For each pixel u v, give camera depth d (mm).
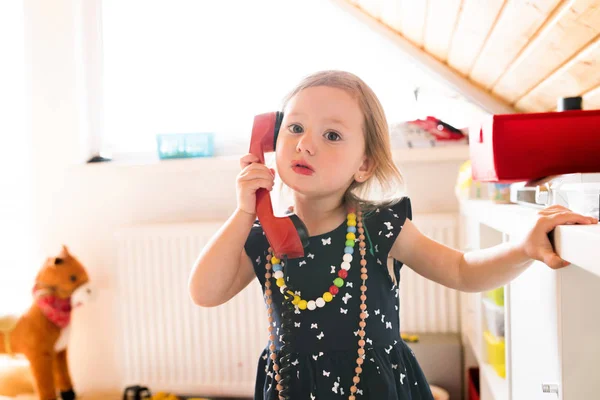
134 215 2531
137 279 2393
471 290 1006
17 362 2500
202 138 2461
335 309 1013
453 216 2207
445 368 2105
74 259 2320
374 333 1008
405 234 1081
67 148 2541
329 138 987
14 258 2600
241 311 2340
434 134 2293
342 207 1083
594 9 878
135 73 2572
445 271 1043
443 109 2246
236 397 2371
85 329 2568
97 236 2551
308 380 982
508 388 1228
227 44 2502
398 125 2307
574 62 1147
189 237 2350
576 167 1148
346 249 1039
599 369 812
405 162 2352
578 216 791
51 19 2516
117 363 2557
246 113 2521
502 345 1491
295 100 1014
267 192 1005
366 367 983
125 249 2396
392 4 1805
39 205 2572
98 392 2562
